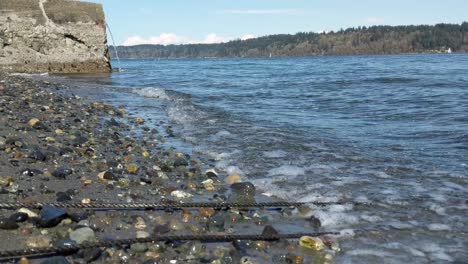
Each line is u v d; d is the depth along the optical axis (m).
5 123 3.82
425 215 2.22
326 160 3.20
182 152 3.43
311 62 33.34
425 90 8.61
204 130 4.33
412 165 3.08
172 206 2.22
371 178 2.78
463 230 2.05
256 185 2.64
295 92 8.93
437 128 4.53
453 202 2.38
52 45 12.64
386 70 17.09
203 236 1.88
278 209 2.30
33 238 1.76
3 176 2.46
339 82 11.39
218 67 25.09
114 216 2.07
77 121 4.35
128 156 3.15
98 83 9.84
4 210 1.99
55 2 12.75
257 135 4.08
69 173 2.64
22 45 12.25
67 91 7.31
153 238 1.80
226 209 2.25
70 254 1.70
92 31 13.16
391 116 5.53
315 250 1.87
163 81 11.97
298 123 4.96
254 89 9.73
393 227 2.08
